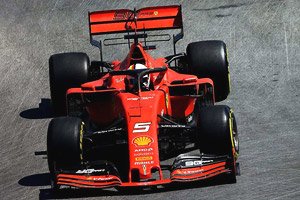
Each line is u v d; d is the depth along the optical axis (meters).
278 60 61.00
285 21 67.19
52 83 53.41
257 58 61.66
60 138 41.25
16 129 53.66
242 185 40.81
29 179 45.12
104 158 46.16
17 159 48.69
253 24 67.31
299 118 50.94
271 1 70.94
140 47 47.75
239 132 49.41
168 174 43.41
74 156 41.25
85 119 51.41
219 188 40.59
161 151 44.19
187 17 69.81
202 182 41.59
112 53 65.56
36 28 70.69
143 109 42.44
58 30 70.12
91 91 46.47
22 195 42.72
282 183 40.72
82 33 69.38
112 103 46.06
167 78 47.59
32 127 53.69
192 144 47.56
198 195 39.88
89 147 44.38
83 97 48.50
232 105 53.97
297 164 43.47
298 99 54.09
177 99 47.38
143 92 44.59
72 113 49.34
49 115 55.59
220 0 72.31
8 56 65.88
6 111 56.88
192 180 39.75
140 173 39.62
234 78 58.72
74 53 54.12
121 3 73.62
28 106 57.59
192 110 48.47
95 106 47.69
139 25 53.66
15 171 46.75
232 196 39.44
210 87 48.22
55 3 75.00
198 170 40.31
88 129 49.50
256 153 45.75
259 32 65.94
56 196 41.62
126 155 45.22
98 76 54.81
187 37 66.69
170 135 44.75
